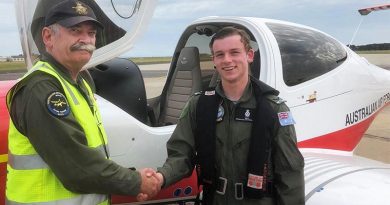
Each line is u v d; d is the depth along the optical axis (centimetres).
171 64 370
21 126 149
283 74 291
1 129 216
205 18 349
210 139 192
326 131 316
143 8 236
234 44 187
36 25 182
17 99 150
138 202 259
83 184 154
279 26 316
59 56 159
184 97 335
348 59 345
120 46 235
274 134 185
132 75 288
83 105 161
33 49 214
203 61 348
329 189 239
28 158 152
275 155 187
